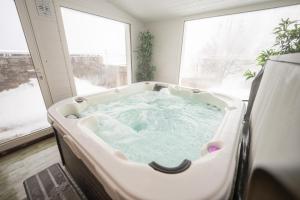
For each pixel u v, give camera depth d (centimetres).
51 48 185
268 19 290
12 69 168
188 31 290
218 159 72
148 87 265
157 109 204
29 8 160
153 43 327
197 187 57
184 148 124
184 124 164
